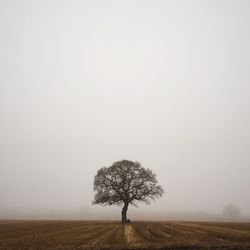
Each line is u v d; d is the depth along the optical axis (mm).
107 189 65750
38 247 27703
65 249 26656
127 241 32000
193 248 27062
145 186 66000
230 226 53750
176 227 51219
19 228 48469
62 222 66688
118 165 66438
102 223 63094
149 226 53969
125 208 65375
